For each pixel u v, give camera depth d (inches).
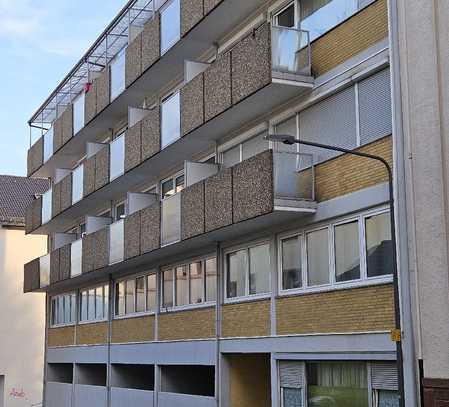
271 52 624.4
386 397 532.4
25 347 1622.8
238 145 761.6
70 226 1312.7
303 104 645.3
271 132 697.0
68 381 1344.7
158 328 903.1
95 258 1018.1
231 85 678.5
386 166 500.4
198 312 807.1
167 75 900.0
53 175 1400.1
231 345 733.3
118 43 1059.3
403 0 522.9
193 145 809.5
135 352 964.6
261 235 697.6
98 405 1075.9
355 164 578.6
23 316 1631.4
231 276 757.3
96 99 1054.4
